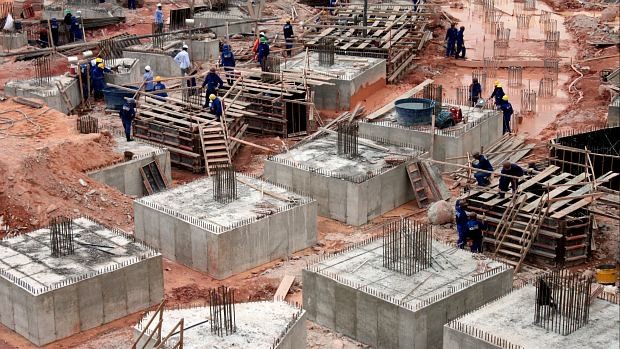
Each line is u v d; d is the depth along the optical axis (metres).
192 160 51.62
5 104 54.47
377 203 45.50
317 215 43.16
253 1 85.56
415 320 32.34
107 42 69.56
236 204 41.94
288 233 41.44
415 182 46.62
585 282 32.22
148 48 70.75
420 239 35.78
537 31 85.12
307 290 35.78
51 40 73.31
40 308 34.03
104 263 36.28
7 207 42.91
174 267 40.59
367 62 65.00
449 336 30.53
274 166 47.09
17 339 34.97
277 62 60.94
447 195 46.62
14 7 87.38
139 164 48.28
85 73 63.47
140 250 37.50
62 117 52.28
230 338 30.81
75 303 34.88
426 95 57.31
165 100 55.94
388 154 48.12
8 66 70.75
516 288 35.81
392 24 70.44
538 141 55.38
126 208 45.50
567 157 47.56
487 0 97.88
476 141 52.06
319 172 45.50
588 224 40.50
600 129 50.53
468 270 35.41
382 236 38.81
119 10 87.00
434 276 34.94
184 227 40.19
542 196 40.59
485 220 40.94
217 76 55.94
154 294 37.09
